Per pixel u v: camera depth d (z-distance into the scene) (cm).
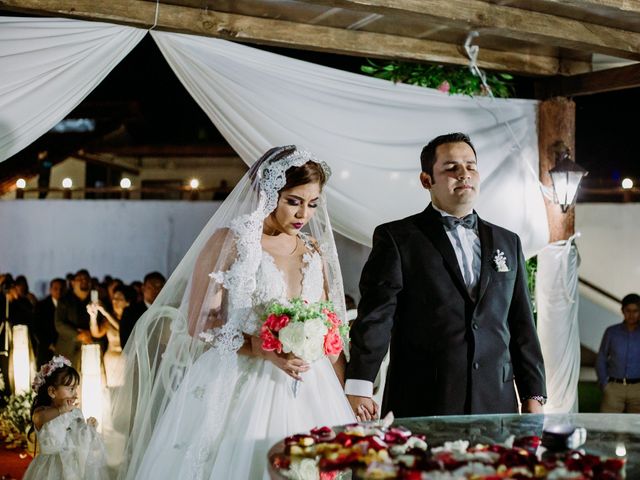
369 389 357
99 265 1090
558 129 621
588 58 626
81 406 542
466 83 603
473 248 373
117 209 1089
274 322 336
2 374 795
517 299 378
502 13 497
